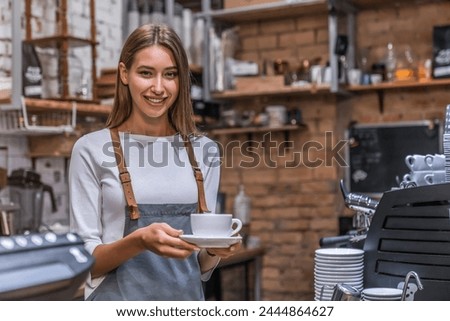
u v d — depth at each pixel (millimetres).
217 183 1812
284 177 4812
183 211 1670
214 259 1709
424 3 4402
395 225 1567
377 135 4551
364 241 1774
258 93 4582
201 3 5000
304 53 4785
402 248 1551
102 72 3963
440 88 4371
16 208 3209
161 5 4418
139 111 1692
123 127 1719
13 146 3613
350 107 4656
